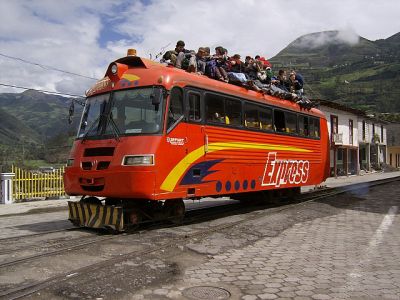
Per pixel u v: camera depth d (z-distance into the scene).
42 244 8.27
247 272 6.67
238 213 13.30
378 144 60.44
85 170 9.95
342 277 6.41
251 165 12.89
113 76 10.52
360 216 12.56
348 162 50.47
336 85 168.00
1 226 11.97
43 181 20.38
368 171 55.41
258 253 7.94
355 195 17.89
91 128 10.39
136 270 6.52
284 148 14.84
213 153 11.18
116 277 6.13
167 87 9.81
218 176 11.38
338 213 13.24
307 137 16.69
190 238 8.87
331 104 43.41
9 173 18.72
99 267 6.53
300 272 6.68
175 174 9.84
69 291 5.49
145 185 9.19
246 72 14.26
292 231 10.22
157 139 9.44
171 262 7.12
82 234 9.38
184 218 11.75
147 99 9.82
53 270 6.41
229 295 5.61
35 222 12.86
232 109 12.18
